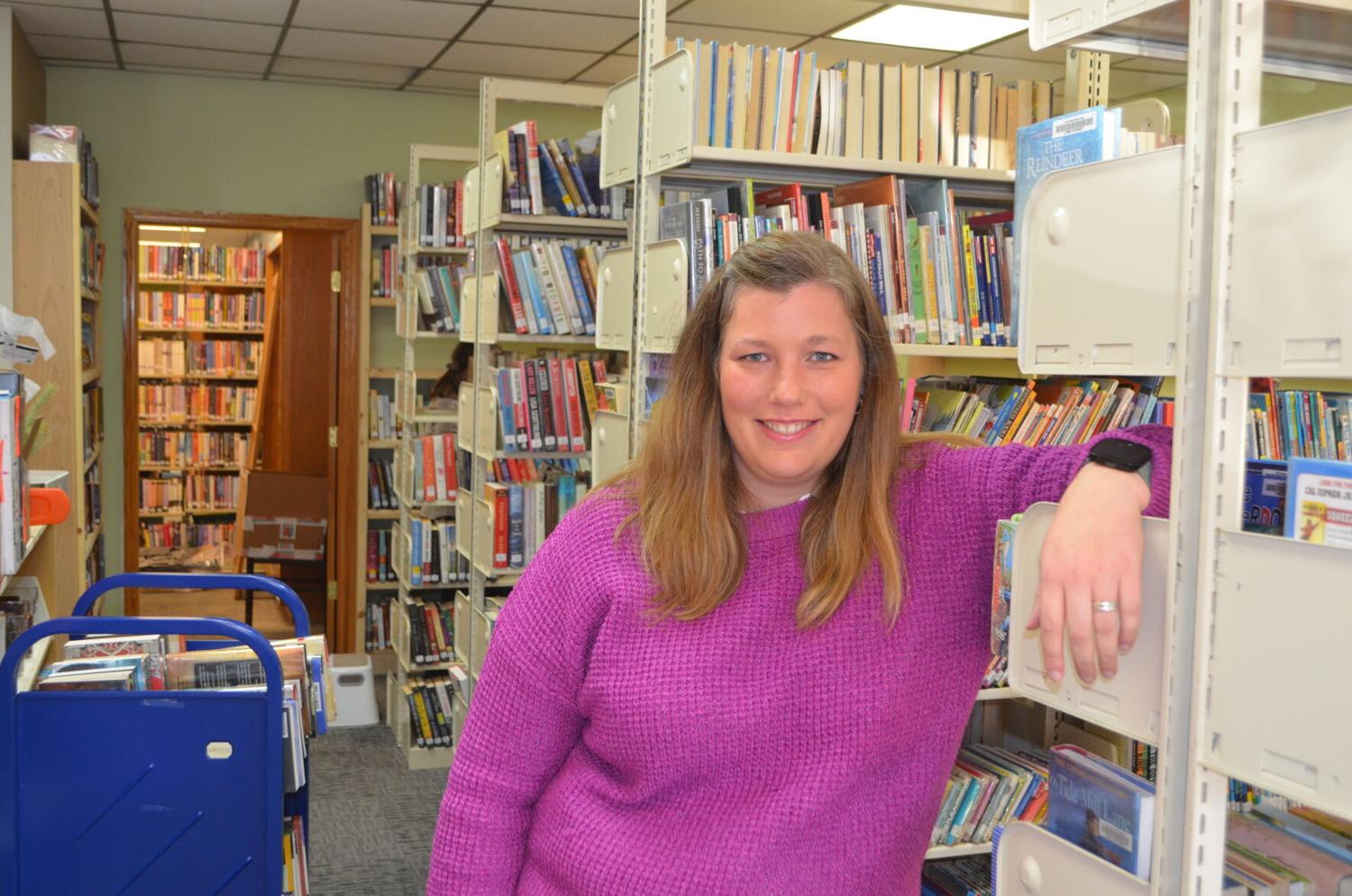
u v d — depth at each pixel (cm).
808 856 113
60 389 462
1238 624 101
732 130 262
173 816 227
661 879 112
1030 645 117
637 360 272
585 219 400
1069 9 120
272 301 770
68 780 224
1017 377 291
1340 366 92
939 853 268
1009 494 120
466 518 447
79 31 509
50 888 225
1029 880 132
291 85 618
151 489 809
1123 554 102
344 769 480
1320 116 93
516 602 123
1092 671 102
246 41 529
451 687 486
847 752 112
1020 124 292
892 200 264
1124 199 114
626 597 114
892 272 263
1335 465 96
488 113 405
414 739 482
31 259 463
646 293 270
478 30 507
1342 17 117
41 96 561
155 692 224
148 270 795
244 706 228
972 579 120
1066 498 107
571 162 399
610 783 118
